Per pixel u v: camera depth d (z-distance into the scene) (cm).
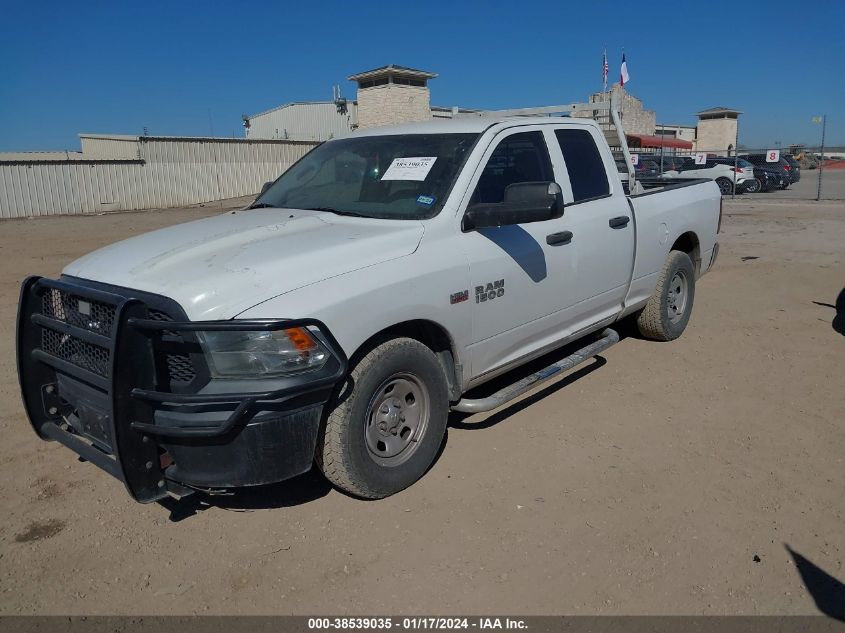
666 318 616
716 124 5041
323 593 306
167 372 316
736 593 300
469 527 351
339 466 347
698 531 344
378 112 3219
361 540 342
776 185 2697
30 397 374
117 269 346
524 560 325
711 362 586
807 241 1284
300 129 4444
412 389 379
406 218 400
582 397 513
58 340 363
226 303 307
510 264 424
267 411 306
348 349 330
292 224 396
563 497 377
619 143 634
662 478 395
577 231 481
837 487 382
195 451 308
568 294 480
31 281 371
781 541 335
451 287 385
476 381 425
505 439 446
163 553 336
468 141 434
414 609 295
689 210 626
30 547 341
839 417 471
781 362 584
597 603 296
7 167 2744
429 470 408
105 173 3022
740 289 876
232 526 357
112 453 340
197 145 3297
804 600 295
